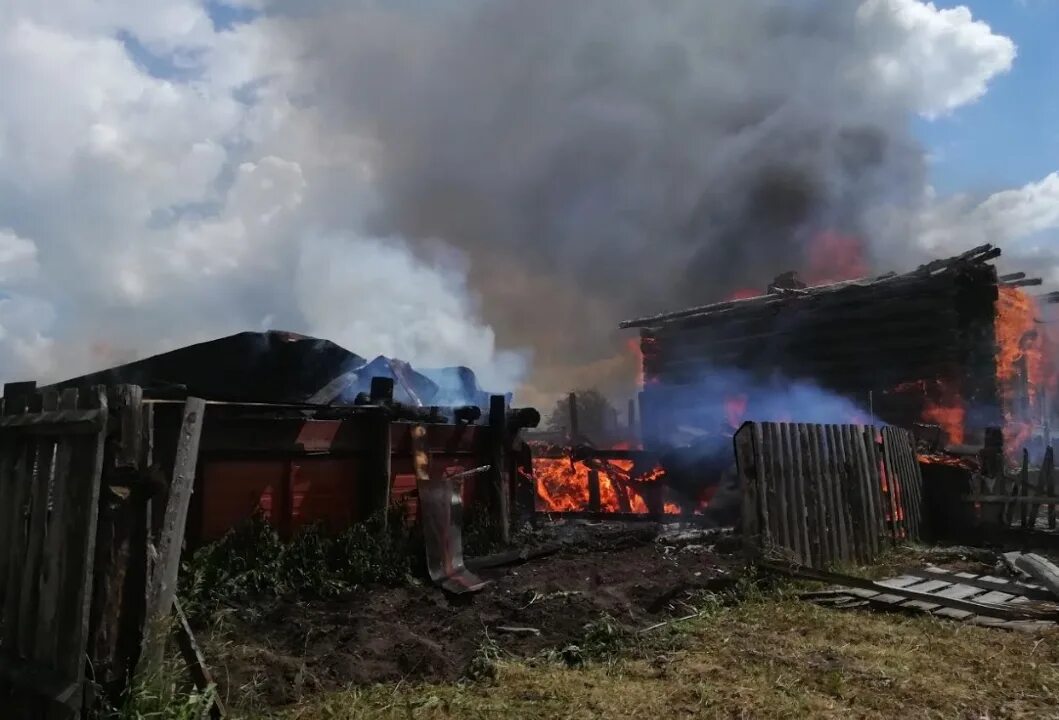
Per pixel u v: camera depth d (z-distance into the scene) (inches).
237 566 238.1
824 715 161.5
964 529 439.8
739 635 223.0
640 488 517.3
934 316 601.0
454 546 288.8
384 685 178.2
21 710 149.3
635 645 212.5
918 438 532.7
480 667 190.2
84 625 131.8
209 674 157.5
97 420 135.8
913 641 217.3
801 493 324.2
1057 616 241.3
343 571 261.7
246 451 257.3
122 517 140.5
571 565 314.0
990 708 165.8
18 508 160.4
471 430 360.5
